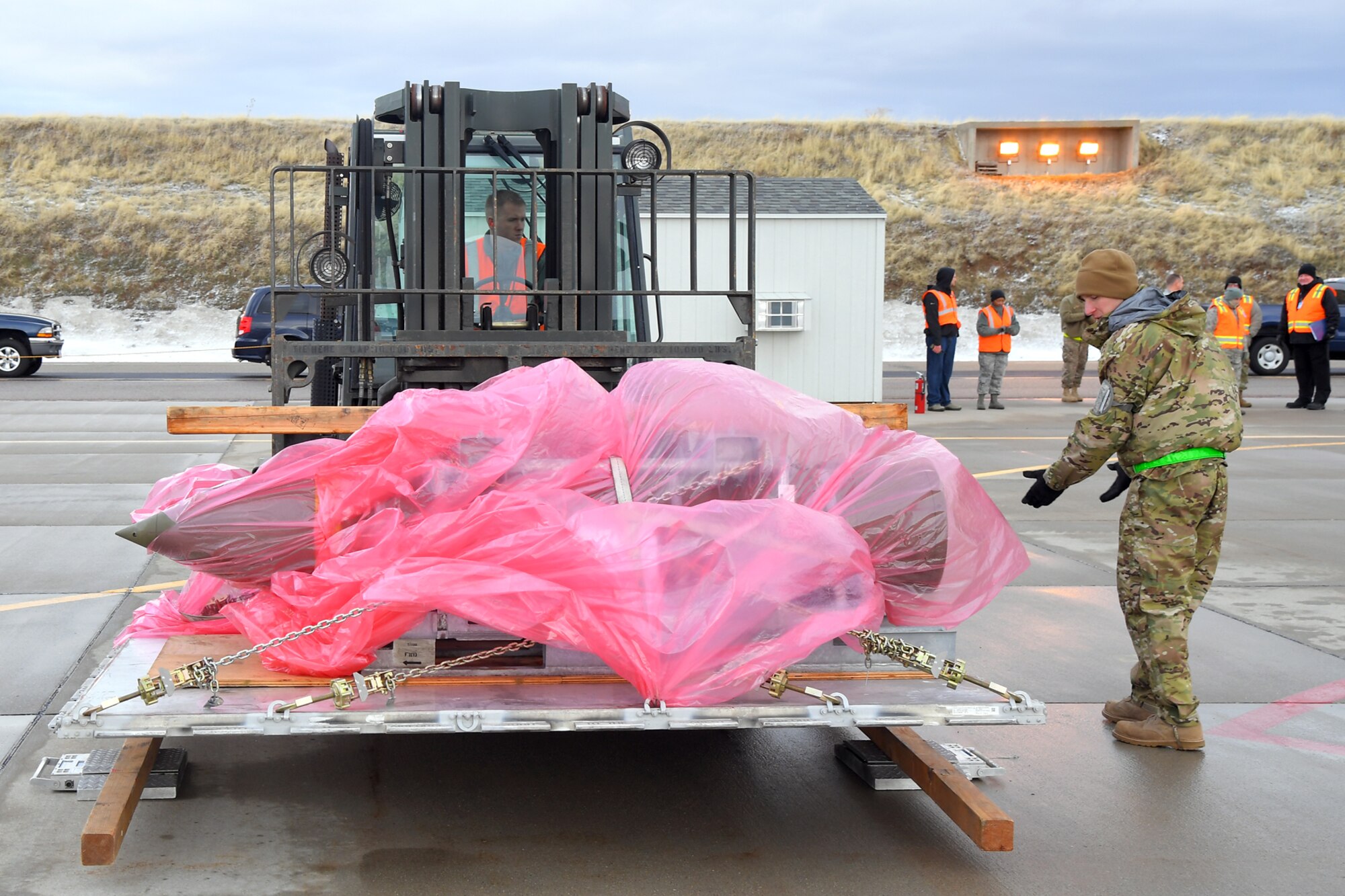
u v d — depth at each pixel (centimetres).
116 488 1009
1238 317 1728
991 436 1425
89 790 397
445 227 576
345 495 382
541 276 627
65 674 525
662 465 396
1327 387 1723
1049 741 477
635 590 352
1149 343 454
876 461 404
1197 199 4000
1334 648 601
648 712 347
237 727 342
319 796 413
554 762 449
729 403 405
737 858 370
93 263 3553
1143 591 468
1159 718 473
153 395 1862
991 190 4038
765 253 1631
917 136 4428
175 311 3409
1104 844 384
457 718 344
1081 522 934
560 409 396
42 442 1288
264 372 2372
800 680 389
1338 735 485
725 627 351
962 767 434
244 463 1143
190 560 388
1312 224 3819
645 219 1583
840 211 1633
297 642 380
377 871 357
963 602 399
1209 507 462
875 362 1661
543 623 354
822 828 393
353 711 347
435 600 354
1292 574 759
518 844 377
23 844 368
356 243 630
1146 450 459
